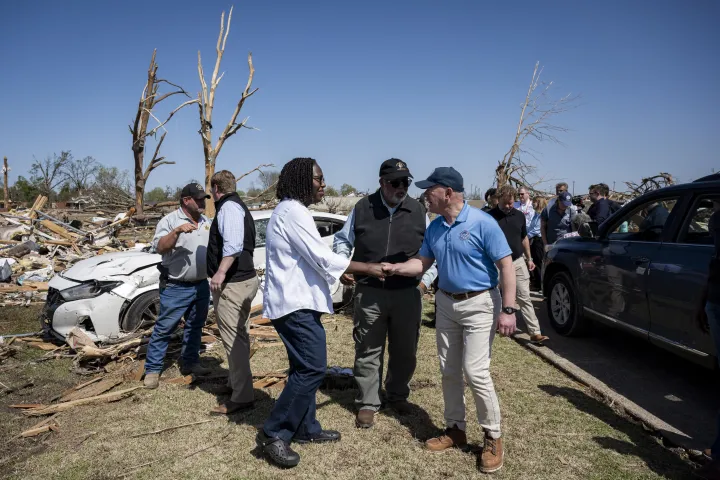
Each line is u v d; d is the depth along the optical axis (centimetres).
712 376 471
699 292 396
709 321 309
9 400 425
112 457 325
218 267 373
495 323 311
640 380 461
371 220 369
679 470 312
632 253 482
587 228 541
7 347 536
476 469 312
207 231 454
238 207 370
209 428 364
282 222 305
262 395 423
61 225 1340
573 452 332
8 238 1254
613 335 607
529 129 1219
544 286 650
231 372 383
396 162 359
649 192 497
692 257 412
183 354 477
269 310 311
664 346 439
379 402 373
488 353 310
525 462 319
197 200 446
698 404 410
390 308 364
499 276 315
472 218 308
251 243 382
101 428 366
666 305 432
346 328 629
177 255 438
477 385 307
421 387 440
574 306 582
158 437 352
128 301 544
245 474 305
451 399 333
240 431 359
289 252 305
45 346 558
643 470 312
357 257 376
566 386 447
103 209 2295
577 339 591
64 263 1059
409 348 379
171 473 306
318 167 318
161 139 1684
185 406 404
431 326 641
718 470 285
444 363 329
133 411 394
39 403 420
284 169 315
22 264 1001
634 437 354
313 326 305
